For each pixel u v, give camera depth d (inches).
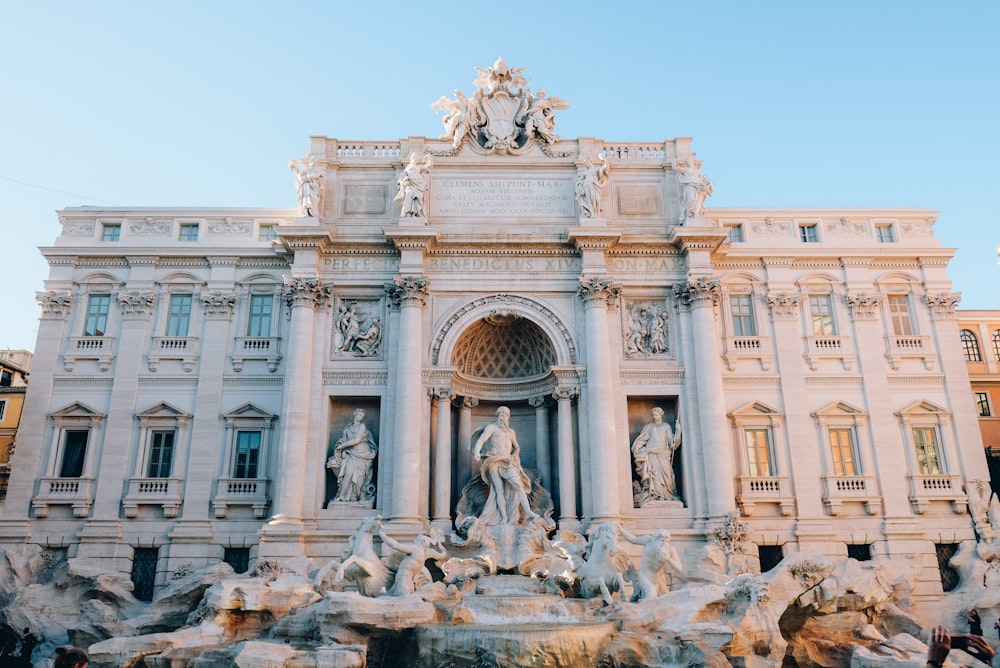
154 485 1438.2
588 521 1357.0
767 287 1598.2
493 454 1380.4
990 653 283.9
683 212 1531.7
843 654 1080.8
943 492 1470.2
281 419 1402.6
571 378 1450.5
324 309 1480.1
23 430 1477.6
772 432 1508.4
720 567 1275.8
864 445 1503.4
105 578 1312.7
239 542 1406.3
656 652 904.9
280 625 990.4
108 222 1615.4
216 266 1579.7
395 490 1349.7
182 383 1508.4
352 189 1573.6
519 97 1642.5
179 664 919.0
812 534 1429.6
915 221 1649.9
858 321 1576.0
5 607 1290.6
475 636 892.0
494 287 1499.8
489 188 1573.6
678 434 1437.0
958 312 2069.4
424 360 1451.8
